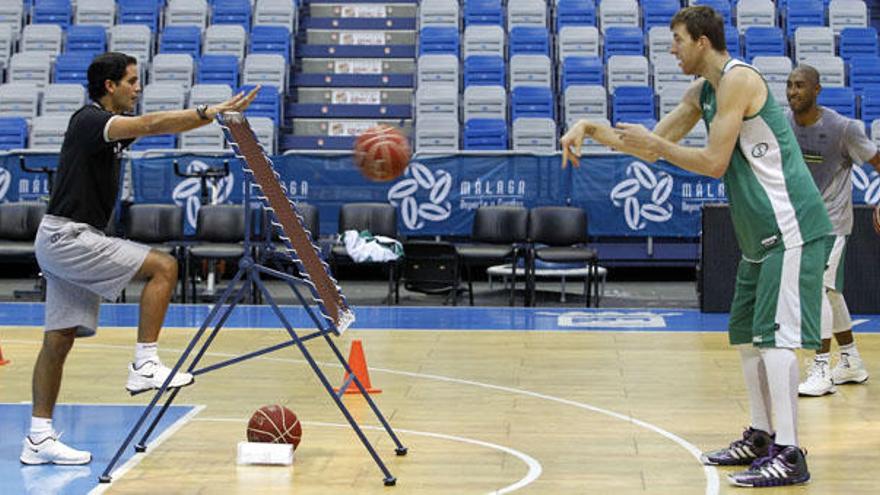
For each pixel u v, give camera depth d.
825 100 14.79
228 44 16.31
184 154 12.17
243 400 6.28
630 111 15.05
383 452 5.05
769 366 4.54
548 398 6.36
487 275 13.62
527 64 15.87
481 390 6.61
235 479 4.58
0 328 9.36
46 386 4.86
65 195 4.72
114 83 4.84
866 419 5.83
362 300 11.55
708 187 12.12
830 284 6.54
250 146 4.41
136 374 4.67
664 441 5.30
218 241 11.23
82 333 4.93
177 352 8.02
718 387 6.72
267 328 9.38
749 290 4.75
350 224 11.33
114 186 4.86
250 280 4.62
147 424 5.64
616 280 13.59
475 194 12.10
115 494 4.35
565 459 4.93
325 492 4.38
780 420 4.54
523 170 12.12
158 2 17.23
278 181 4.60
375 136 4.78
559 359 7.79
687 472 4.71
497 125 14.60
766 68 15.21
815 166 6.43
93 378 6.96
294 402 6.23
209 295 11.46
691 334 9.07
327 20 17.56
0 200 12.13
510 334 9.08
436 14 17.25
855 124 6.30
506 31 17.33
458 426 5.62
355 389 6.55
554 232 11.09
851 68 15.54
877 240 10.41
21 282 13.30
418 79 15.95
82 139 4.69
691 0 17.09
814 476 4.64
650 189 12.12
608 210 12.13
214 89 14.97
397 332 9.19
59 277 4.76
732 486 4.48
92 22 16.83
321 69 17.09
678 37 4.59
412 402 6.25
